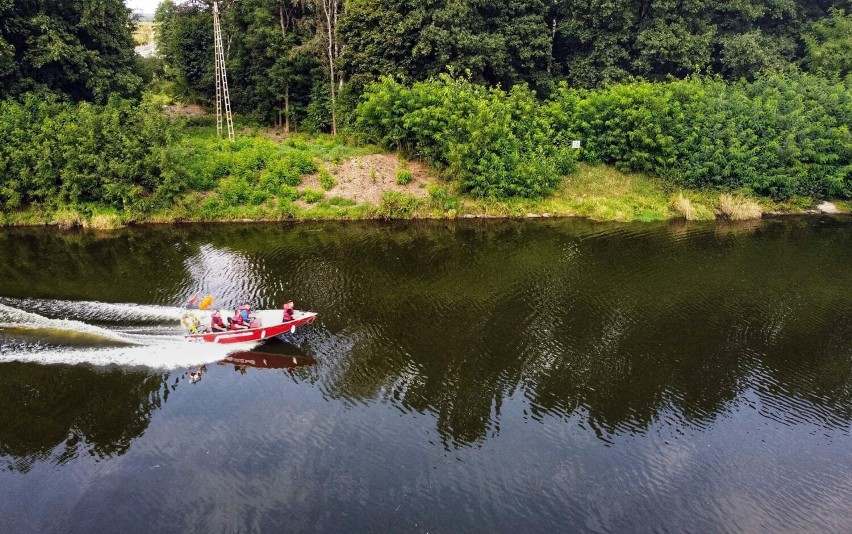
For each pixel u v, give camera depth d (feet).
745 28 154.61
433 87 126.00
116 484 46.65
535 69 150.51
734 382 62.08
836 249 103.24
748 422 55.98
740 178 126.21
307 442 51.75
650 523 44.24
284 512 44.19
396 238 105.40
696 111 127.44
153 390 58.29
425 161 129.59
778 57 150.00
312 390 59.11
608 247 102.47
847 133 126.31
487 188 118.73
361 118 131.75
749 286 86.22
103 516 43.65
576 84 147.95
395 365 63.77
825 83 135.95
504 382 61.11
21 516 43.55
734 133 124.77
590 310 77.66
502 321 74.02
